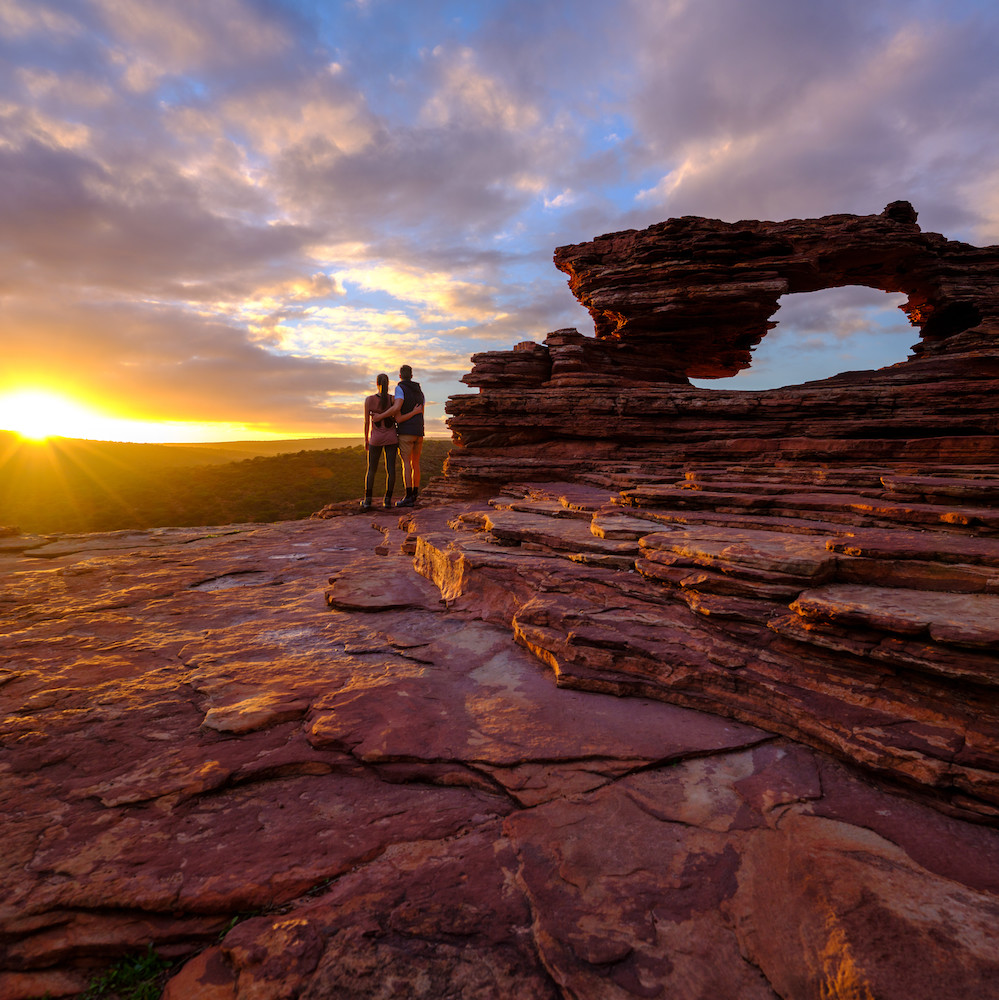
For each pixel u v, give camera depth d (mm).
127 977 1847
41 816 2418
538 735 3055
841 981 1666
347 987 1713
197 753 2875
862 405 11055
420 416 11406
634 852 2254
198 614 5148
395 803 2586
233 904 2016
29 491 57562
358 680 3689
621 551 4965
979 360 12594
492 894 2057
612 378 13898
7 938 1897
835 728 2863
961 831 2338
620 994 1692
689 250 14984
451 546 5969
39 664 3990
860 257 15062
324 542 8625
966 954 1701
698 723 3201
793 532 5059
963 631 2736
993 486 5305
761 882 2084
